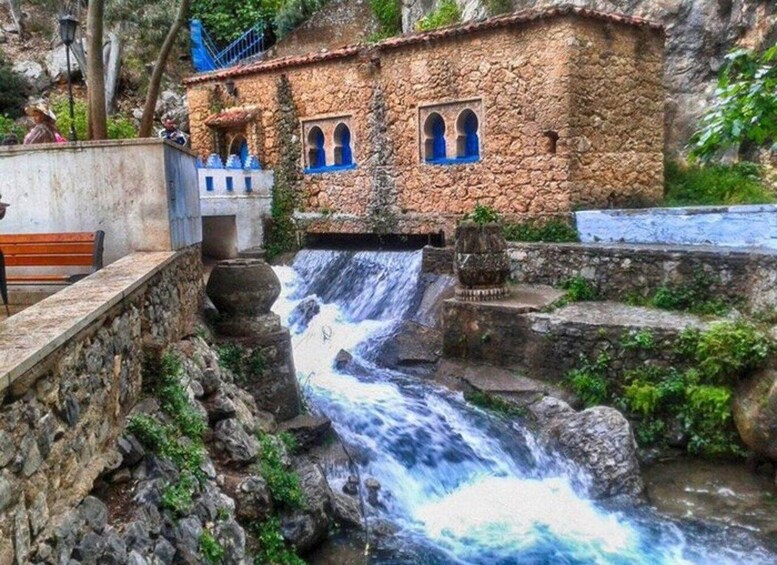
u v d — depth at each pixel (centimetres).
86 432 397
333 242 1656
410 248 1508
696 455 859
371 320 1267
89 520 367
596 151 1285
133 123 2242
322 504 666
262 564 553
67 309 409
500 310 1021
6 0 2516
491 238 1065
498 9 1708
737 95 391
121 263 612
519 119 1291
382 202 1511
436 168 1418
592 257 1105
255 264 862
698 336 877
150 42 2278
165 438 490
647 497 783
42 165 743
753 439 802
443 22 1850
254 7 2542
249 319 840
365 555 662
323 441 816
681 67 1562
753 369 837
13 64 2262
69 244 706
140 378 533
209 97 1791
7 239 711
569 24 1209
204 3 2561
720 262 977
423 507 781
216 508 509
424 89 1415
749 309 939
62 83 2306
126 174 729
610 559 673
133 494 426
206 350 720
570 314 996
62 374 361
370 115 1504
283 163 1666
